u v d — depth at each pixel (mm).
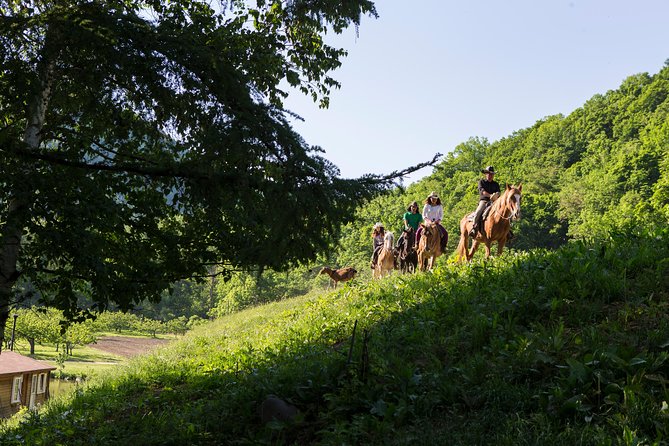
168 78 7402
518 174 144750
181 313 133750
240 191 7262
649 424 4883
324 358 8703
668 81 146625
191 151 8180
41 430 10320
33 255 8031
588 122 152375
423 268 18828
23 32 7398
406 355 7949
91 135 9227
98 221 7734
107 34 7133
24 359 42500
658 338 6301
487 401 5910
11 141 7434
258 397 7902
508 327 7723
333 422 6652
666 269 8594
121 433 8664
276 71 9742
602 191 98250
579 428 5051
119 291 8078
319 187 7055
